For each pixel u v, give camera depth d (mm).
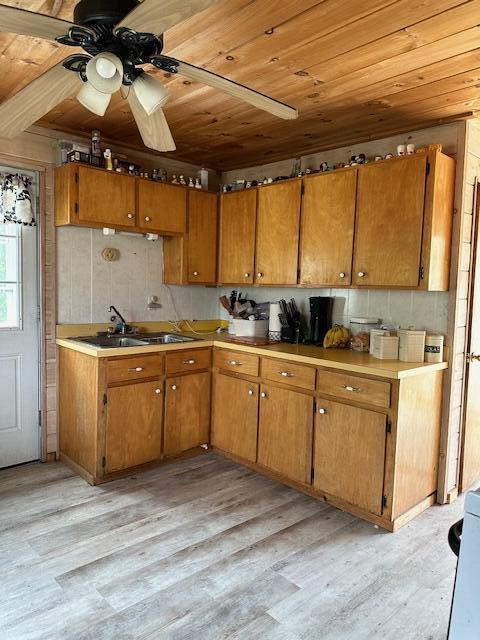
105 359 2904
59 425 3328
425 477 2711
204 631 1757
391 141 3053
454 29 1811
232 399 3375
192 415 3445
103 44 1379
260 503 2773
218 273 3916
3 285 3090
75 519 2531
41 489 2879
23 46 2021
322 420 2768
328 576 2104
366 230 2852
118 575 2066
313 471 2834
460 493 2963
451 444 2844
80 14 1329
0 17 1225
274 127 3029
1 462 3145
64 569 2098
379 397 2484
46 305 3225
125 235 3611
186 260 3705
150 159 3729
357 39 1898
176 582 2031
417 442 2600
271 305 3494
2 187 2984
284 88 2400
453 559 2260
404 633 1780
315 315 3293
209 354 3521
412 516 2627
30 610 1839
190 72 1535
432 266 2598
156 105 1584
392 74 2223
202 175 3914
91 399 2945
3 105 1728
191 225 3713
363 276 2875
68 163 3021
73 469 3176
